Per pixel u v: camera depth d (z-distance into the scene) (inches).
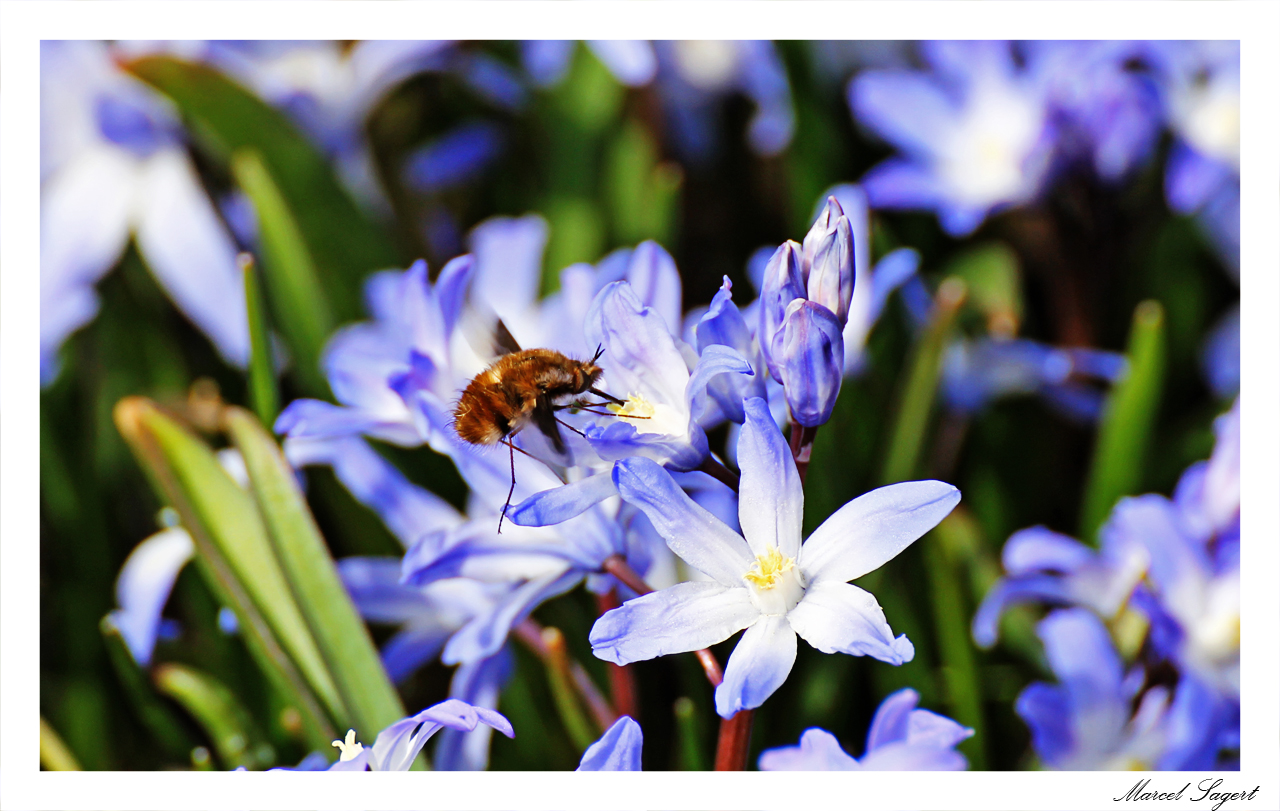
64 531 17.1
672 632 13.5
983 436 17.6
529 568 14.4
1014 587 16.0
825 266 13.7
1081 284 18.5
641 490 13.5
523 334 16.9
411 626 15.7
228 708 15.8
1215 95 18.6
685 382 13.9
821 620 13.4
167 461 15.1
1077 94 17.6
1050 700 15.3
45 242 18.5
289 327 17.0
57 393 17.7
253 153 17.1
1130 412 16.6
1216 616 15.5
